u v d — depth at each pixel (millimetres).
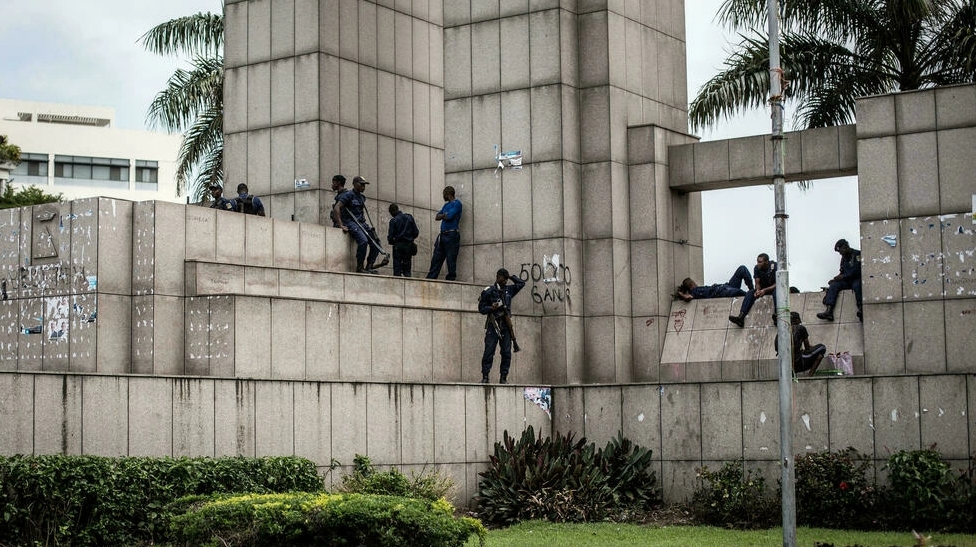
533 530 21062
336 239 26797
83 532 16828
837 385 22328
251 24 30828
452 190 28938
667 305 28469
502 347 25656
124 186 86375
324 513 15148
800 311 26781
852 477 21109
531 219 28297
